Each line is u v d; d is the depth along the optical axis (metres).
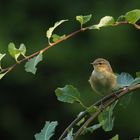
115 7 18.56
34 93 18.41
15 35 18.44
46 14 19.25
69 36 5.30
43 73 18.16
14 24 18.70
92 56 18.19
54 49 18.00
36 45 18.19
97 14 18.56
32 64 5.18
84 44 18.20
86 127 5.31
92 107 5.33
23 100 18.48
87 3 18.95
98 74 6.55
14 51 5.27
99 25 5.26
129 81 5.68
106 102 5.42
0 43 17.45
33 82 18.25
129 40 18.19
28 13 19.19
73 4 19.17
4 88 18.41
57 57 17.97
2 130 18.44
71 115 17.47
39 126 18.55
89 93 16.80
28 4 19.30
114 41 18.16
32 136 18.53
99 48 18.16
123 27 18.14
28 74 18.12
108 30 18.14
